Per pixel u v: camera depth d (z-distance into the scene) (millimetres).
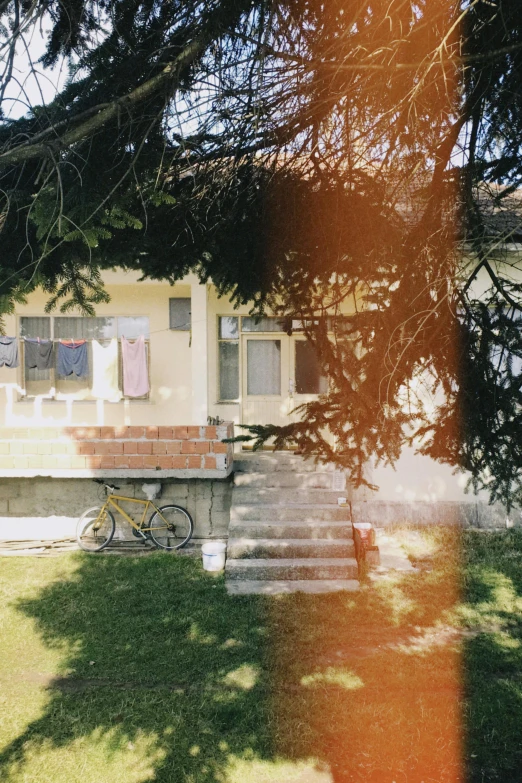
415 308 3830
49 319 10586
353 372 3928
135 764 3799
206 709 4367
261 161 4145
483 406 3762
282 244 4191
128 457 8188
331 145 4004
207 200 4191
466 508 8781
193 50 3146
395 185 4102
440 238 3895
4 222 3508
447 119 3617
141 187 3619
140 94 3170
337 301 4324
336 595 6500
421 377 4133
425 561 7617
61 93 3254
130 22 3141
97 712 4344
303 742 3984
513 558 7715
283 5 3117
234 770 3742
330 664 5066
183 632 5664
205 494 8508
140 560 7703
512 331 3844
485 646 5359
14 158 3158
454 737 4047
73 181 3338
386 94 3486
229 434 8484
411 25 3057
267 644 5414
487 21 2992
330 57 3322
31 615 6051
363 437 3875
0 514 8508
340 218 4039
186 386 10648
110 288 10516
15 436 8336
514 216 4184
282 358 10586
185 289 10555
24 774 3699
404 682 4742
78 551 8102
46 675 4902
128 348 9867
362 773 3711
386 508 8812
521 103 3465
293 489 8281
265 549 7223
